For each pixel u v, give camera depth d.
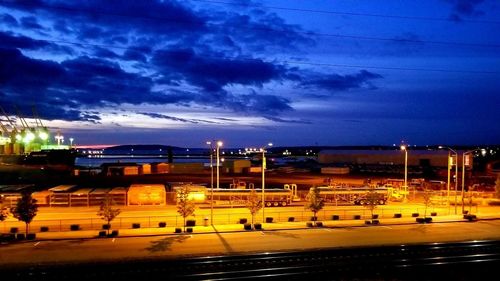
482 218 58.19
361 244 43.28
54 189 68.69
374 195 60.69
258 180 105.44
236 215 59.09
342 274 35.00
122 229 49.44
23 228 49.44
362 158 185.88
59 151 133.88
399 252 40.28
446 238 46.31
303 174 123.19
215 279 33.47
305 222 54.25
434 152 183.62
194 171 126.69
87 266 34.81
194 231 48.59
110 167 117.88
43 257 37.94
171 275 33.78
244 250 40.62
